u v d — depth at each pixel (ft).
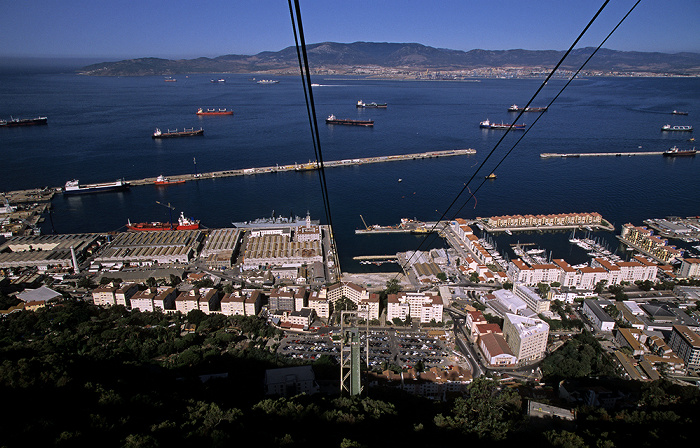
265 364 570.05
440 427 389.60
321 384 533.55
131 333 640.17
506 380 575.79
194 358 566.36
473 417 417.08
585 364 578.66
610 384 539.70
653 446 359.66
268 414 389.60
